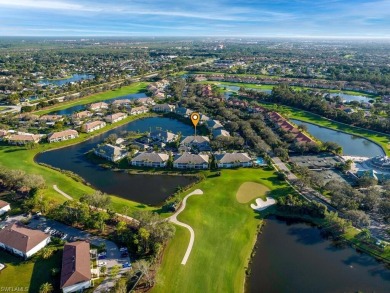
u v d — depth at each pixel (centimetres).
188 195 13338
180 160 15950
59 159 16962
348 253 10262
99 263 9325
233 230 11194
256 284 8950
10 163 16000
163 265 9388
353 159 17212
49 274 8919
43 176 14662
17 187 13275
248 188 13938
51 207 11875
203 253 9975
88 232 10756
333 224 11394
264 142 18400
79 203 11644
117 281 8644
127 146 18362
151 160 16075
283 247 10506
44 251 9594
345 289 8831
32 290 8362
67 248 9525
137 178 15025
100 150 17212
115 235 10588
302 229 11488
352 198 12575
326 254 10206
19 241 9706
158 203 12862
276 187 14075
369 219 11519
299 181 14188
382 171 15662
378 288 8881
